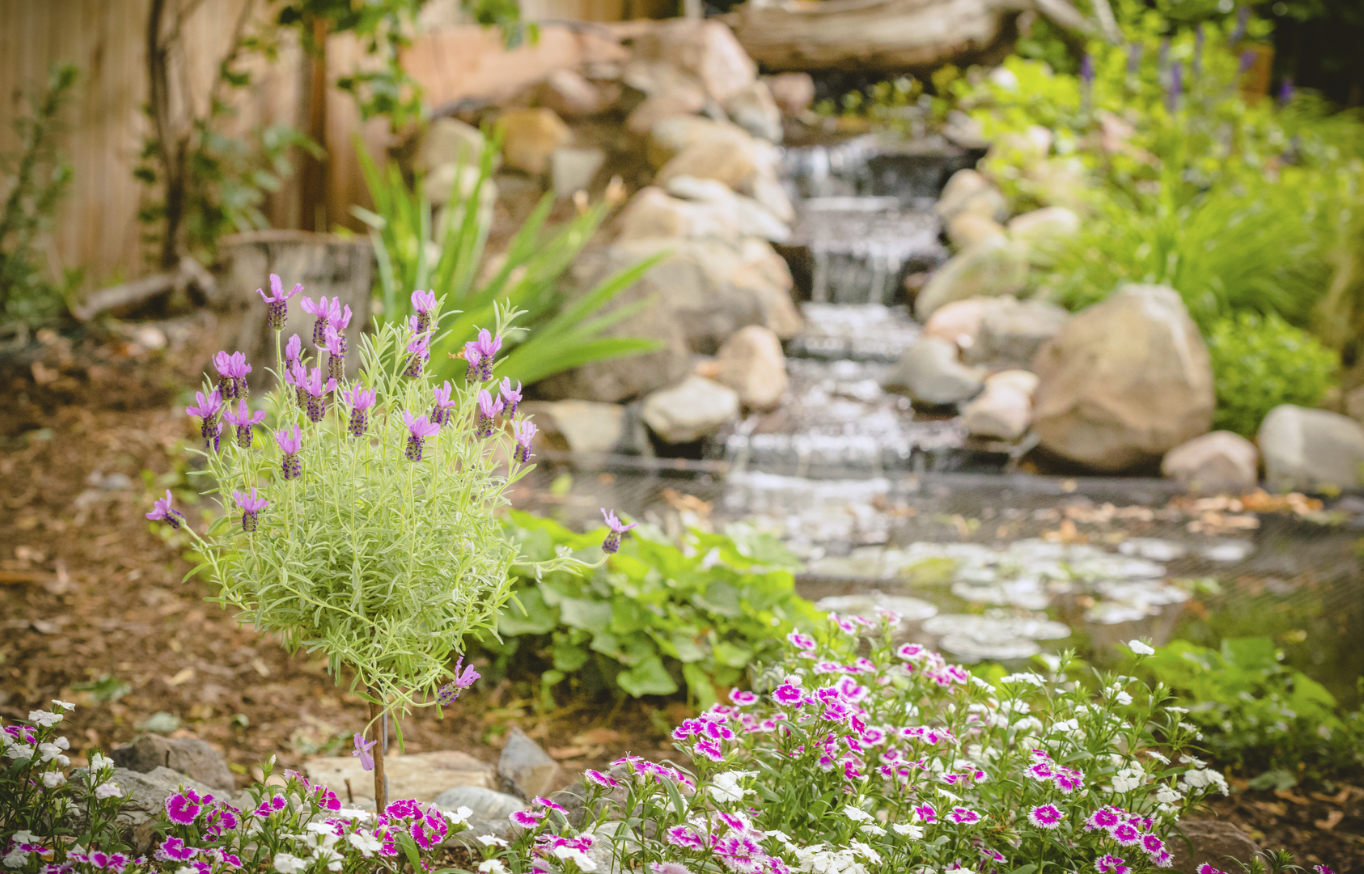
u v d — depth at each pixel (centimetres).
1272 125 785
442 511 159
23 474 419
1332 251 618
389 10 571
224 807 155
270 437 162
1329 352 566
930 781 178
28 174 526
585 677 283
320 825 143
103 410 486
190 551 366
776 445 517
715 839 149
